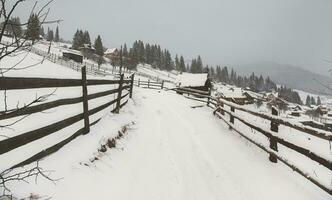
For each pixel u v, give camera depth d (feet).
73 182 12.80
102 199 12.91
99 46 306.55
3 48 7.34
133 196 14.42
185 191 15.93
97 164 15.92
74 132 16.89
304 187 16.72
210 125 34.71
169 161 20.36
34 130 12.29
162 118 37.58
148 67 410.72
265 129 21.24
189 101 64.90
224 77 540.11
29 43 7.66
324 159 13.84
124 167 17.60
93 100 22.24
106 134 19.97
